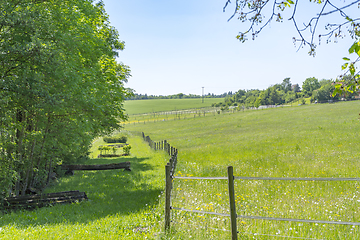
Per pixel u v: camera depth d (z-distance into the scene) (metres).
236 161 18.45
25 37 10.91
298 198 8.41
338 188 9.70
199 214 7.30
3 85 10.15
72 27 15.02
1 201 10.76
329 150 19.09
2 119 10.74
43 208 10.59
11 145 11.84
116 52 25.66
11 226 7.69
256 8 3.34
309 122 43.00
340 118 42.12
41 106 11.05
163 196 10.30
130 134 75.25
